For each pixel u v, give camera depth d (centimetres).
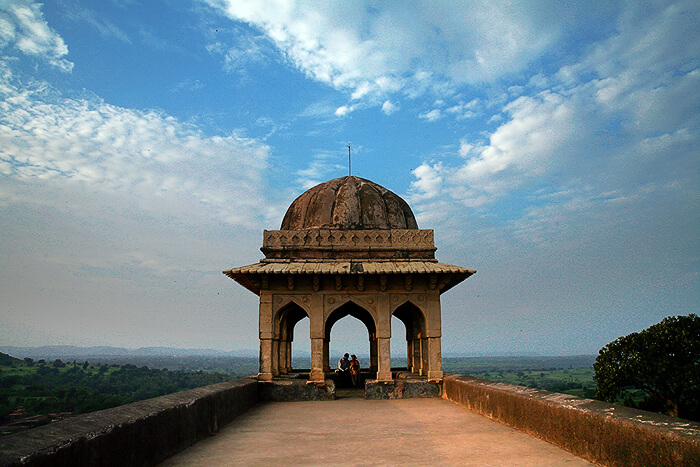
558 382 11162
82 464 503
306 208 1661
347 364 1961
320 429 955
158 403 736
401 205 1711
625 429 591
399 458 707
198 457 721
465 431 909
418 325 1770
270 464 677
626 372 2638
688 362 2484
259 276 1444
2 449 429
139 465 626
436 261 1509
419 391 1444
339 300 1470
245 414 1165
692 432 507
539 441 804
